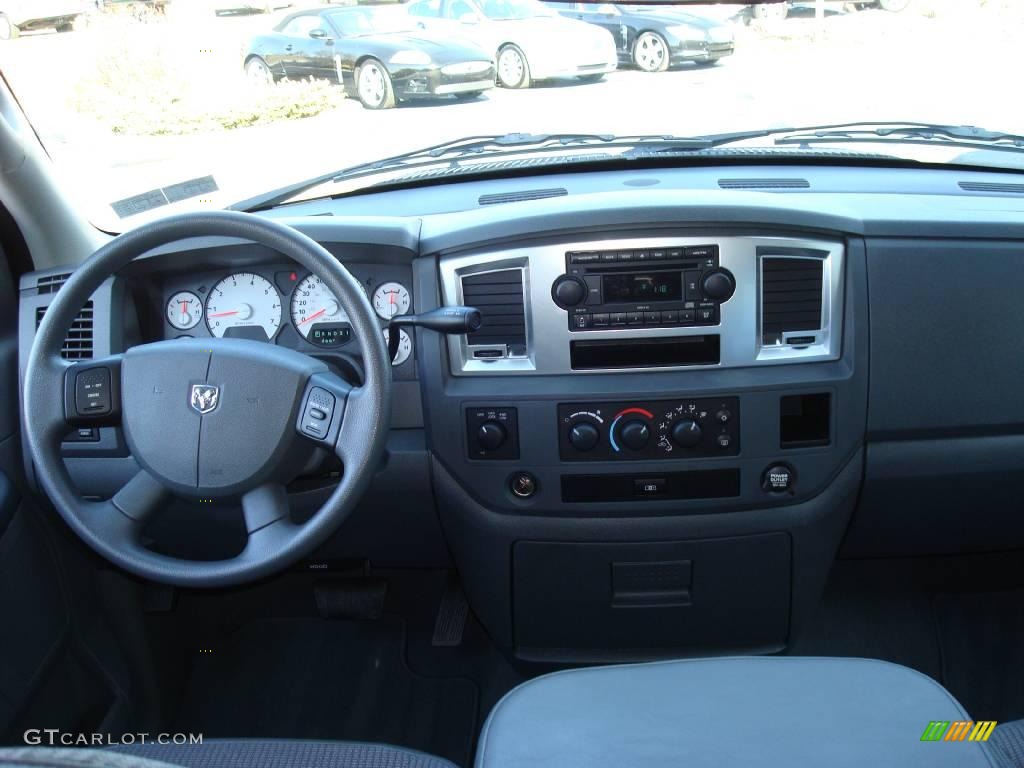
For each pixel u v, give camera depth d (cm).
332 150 252
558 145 246
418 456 203
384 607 264
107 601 224
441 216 211
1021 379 198
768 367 193
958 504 213
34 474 201
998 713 229
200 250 193
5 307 211
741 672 141
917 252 190
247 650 255
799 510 203
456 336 195
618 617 218
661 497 199
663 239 186
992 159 232
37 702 195
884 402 197
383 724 232
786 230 187
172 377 154
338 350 202
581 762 122
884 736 123
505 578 214
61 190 222
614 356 192
